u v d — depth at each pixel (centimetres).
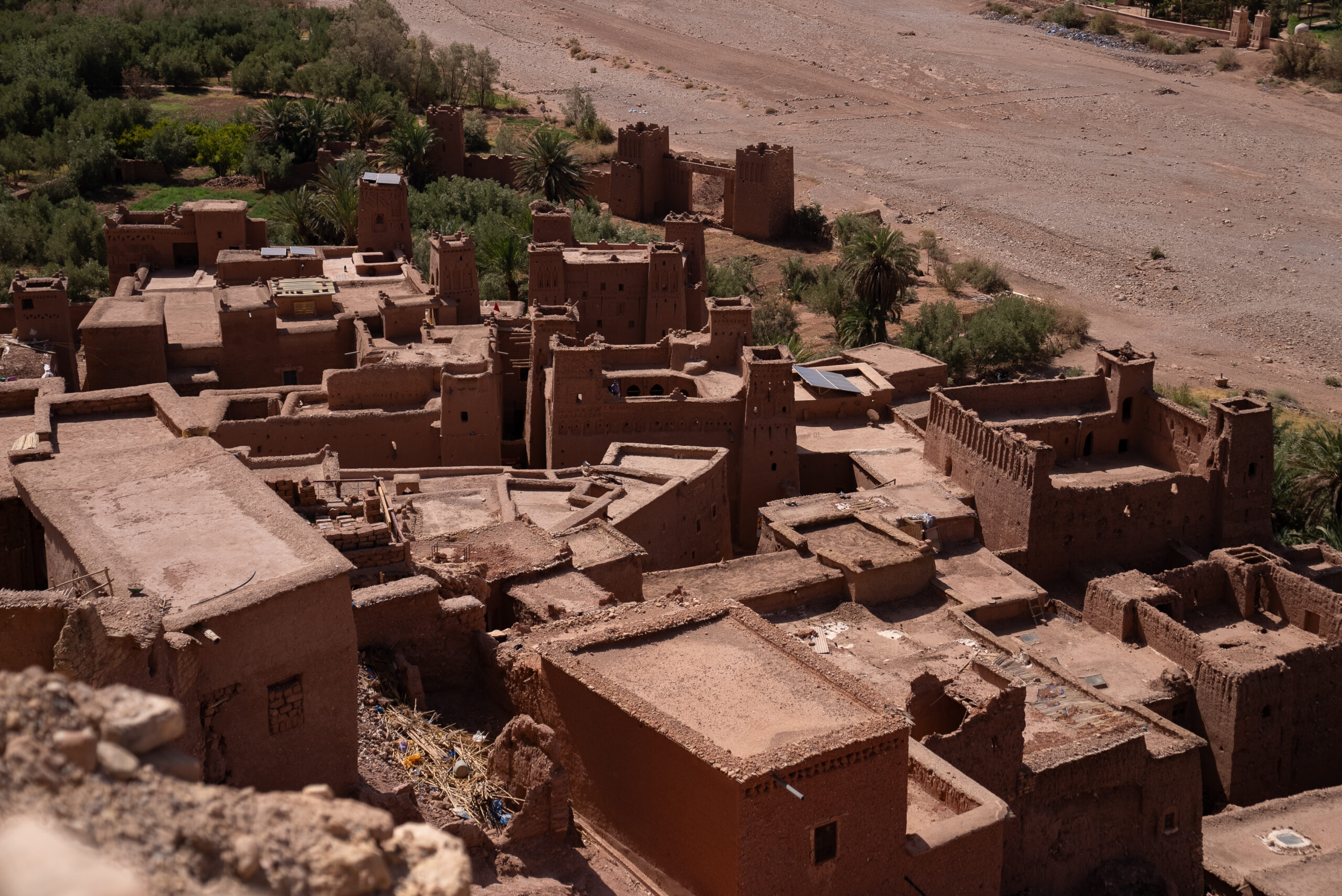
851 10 18088
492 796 1998
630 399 5147
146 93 12631
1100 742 2994
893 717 1980
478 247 8400
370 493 3294
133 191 10219
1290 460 5831
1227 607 4331
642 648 2183
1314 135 13775
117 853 711
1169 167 13012
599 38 16712
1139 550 4788
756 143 13475
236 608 1650
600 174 11350
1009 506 4638
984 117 14450
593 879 1919
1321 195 12294
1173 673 3747
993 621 3941
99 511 1905
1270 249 11044
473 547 2961
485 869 1816
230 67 13475
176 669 1562
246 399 5116
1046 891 2925
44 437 2250
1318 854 3275
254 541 1828
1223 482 4844
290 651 1728
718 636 2225
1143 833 3092
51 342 5588
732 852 1850
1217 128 14025
